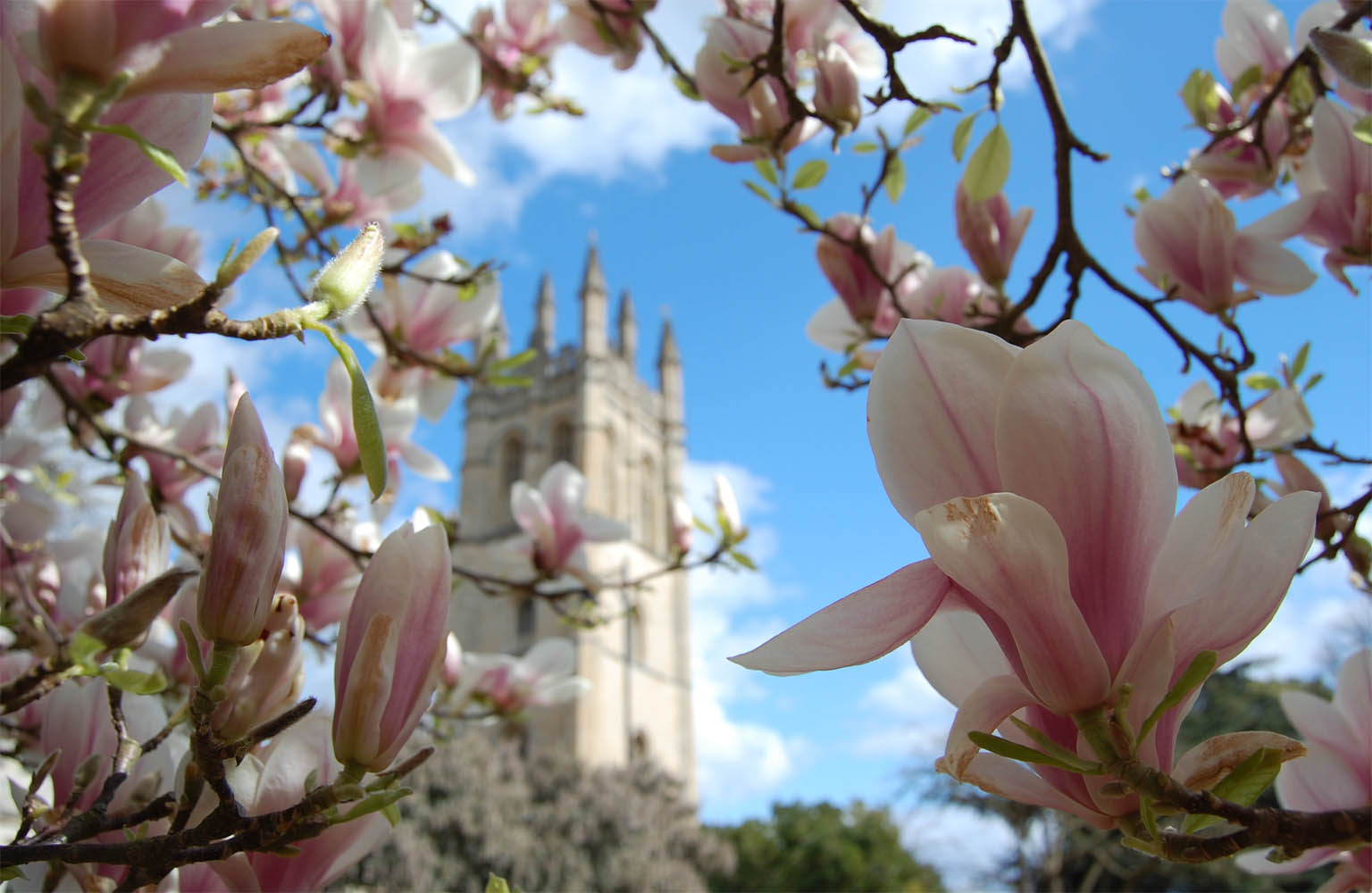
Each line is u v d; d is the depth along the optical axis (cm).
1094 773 97
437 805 2725
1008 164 286
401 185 346
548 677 455
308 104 333
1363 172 246
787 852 4778
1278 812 103
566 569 463
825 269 339
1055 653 95
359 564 332
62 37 96
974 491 100
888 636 98
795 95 284
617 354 6631
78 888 147
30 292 123
